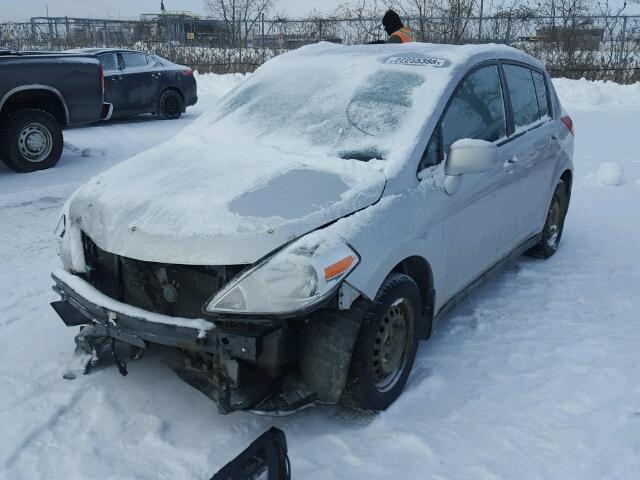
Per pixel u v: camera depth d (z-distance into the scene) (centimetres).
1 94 816
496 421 308
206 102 1811
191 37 2275
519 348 383
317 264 266
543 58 1898
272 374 285
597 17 1850
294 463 279
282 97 411
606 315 429
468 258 388
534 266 530
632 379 343
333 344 286
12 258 527
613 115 1459
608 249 570
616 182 803
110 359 356
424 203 330
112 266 322
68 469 272
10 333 396
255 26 2184
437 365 364
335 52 444
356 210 301
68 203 357
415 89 374
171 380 341
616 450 283
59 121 902
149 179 335
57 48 2348
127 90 1349
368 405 308
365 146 349
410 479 268
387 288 300
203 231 281
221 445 290
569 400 324
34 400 321
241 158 352
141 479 266
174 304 304
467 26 1905
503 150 418
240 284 267
